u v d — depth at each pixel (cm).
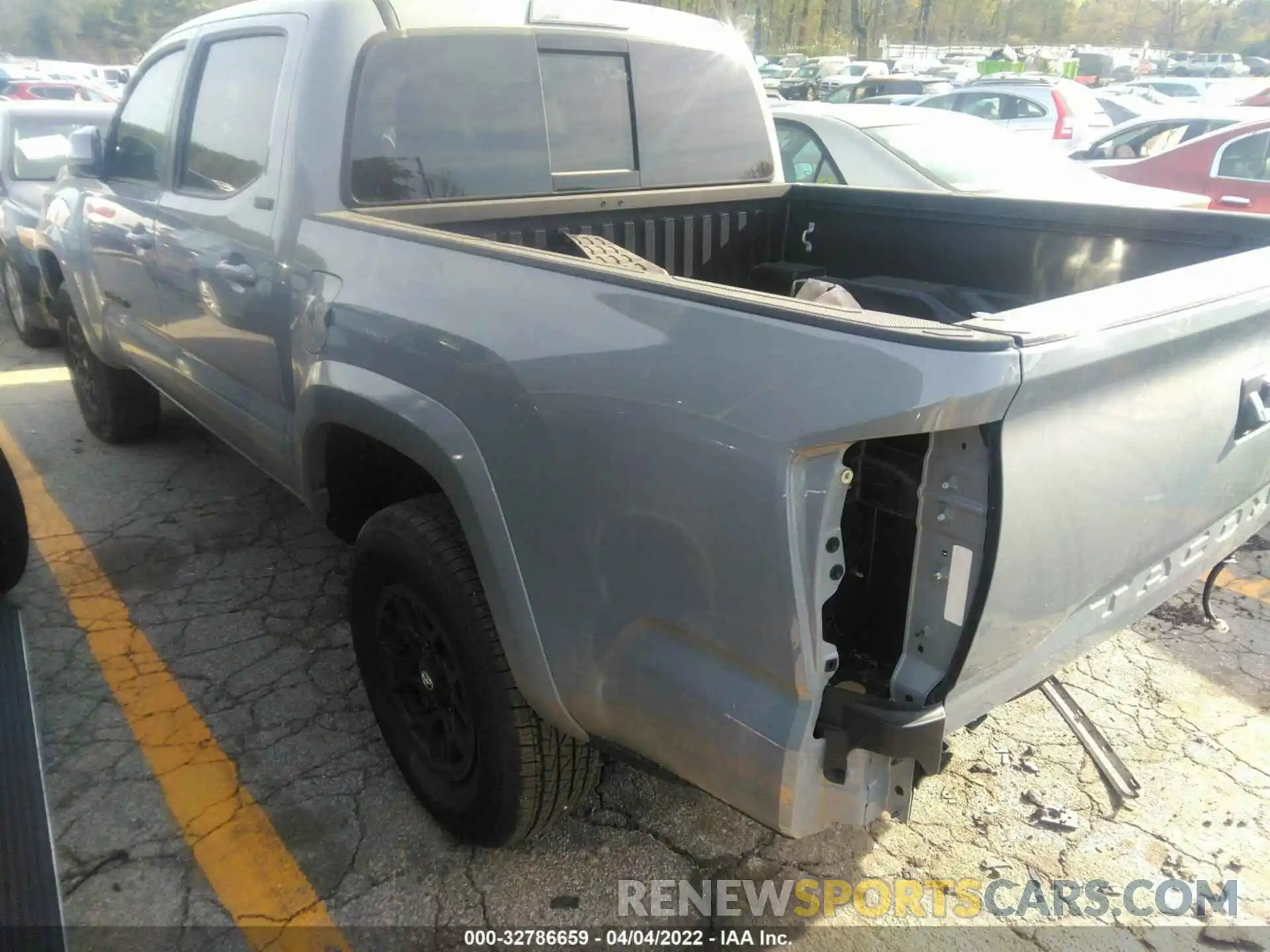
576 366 178
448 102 278
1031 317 150
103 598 359
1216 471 196
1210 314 169
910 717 154
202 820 254
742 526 155
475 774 228
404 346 215
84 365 487
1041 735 289
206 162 318
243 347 298
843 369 144
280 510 432
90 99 2453
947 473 149
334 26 259
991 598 151
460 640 216
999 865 243
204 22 329
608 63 314
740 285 377
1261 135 772
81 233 426
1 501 321
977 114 1330
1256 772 273
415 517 226
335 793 265
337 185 259
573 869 241
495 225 294
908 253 345
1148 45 5800
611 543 176
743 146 364
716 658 167
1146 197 574
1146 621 349
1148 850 247
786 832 166
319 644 333
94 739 284
